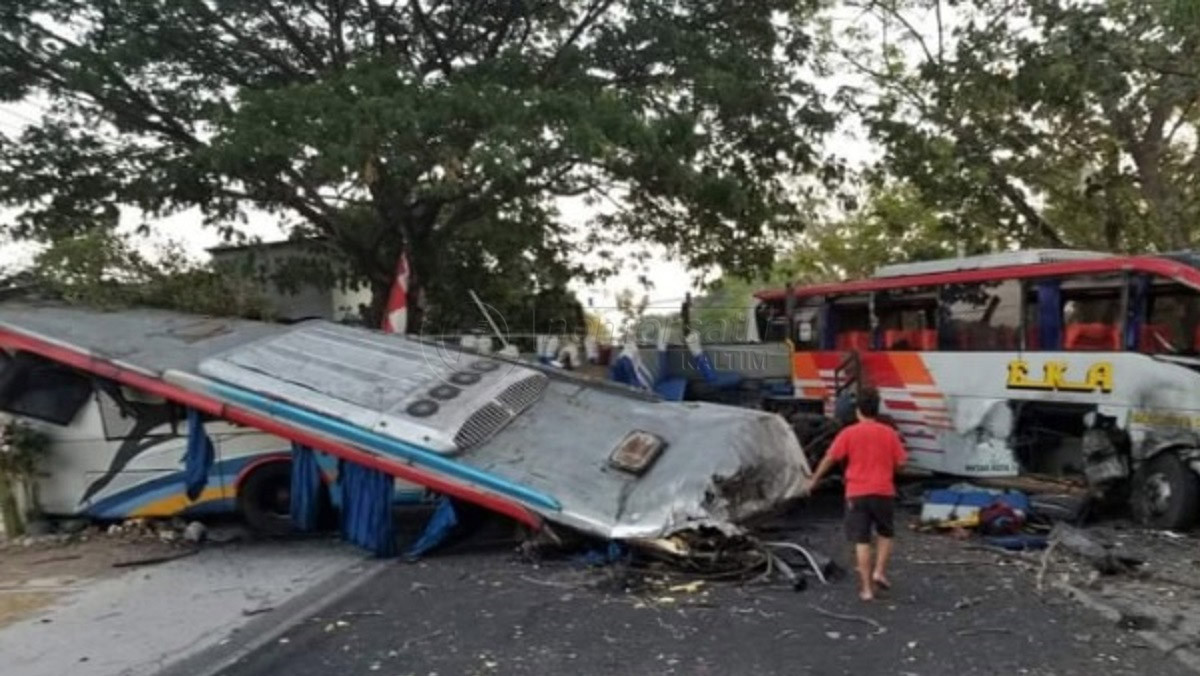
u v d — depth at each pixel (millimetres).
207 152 15219
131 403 12492
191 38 18016
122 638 7941
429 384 12594
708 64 18094
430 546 10992
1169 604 8305
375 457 10992
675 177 16359
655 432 12141
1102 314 12625
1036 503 12445
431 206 19438
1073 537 10578
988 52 18734
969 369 14383
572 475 11188
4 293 14617
